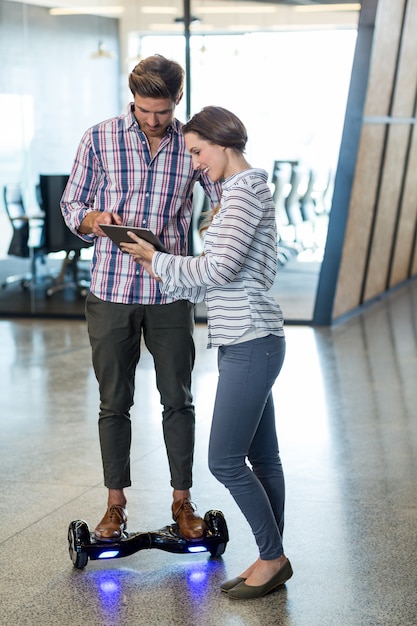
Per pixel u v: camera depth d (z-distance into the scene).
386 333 8.79
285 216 9.07
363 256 10.09
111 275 3.48
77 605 3.23
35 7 9.38
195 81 9.04
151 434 5.42
